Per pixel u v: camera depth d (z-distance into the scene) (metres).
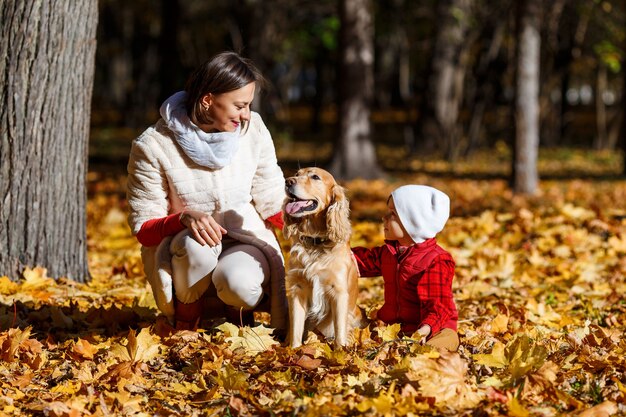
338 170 17.05
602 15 20.06
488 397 3.59
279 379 3.95
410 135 25.41
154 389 4.00
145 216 4.57
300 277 4.32
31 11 5.89
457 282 6.54
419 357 3.67
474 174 19.52
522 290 6.29
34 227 6.05
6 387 3.94
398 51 34.62
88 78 6.30
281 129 26.75
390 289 4.62
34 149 6.01
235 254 4.53
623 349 4.42
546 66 26.11
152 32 36.41
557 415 3.45
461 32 22.59
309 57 29.53
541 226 8.65
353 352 4.25
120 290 6.03
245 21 21.88
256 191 4.75
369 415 3.43
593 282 6.60
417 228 4.39
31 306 5.46
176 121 4.36
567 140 32.12
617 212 9.46
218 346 4.38
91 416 3.59
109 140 28.69
